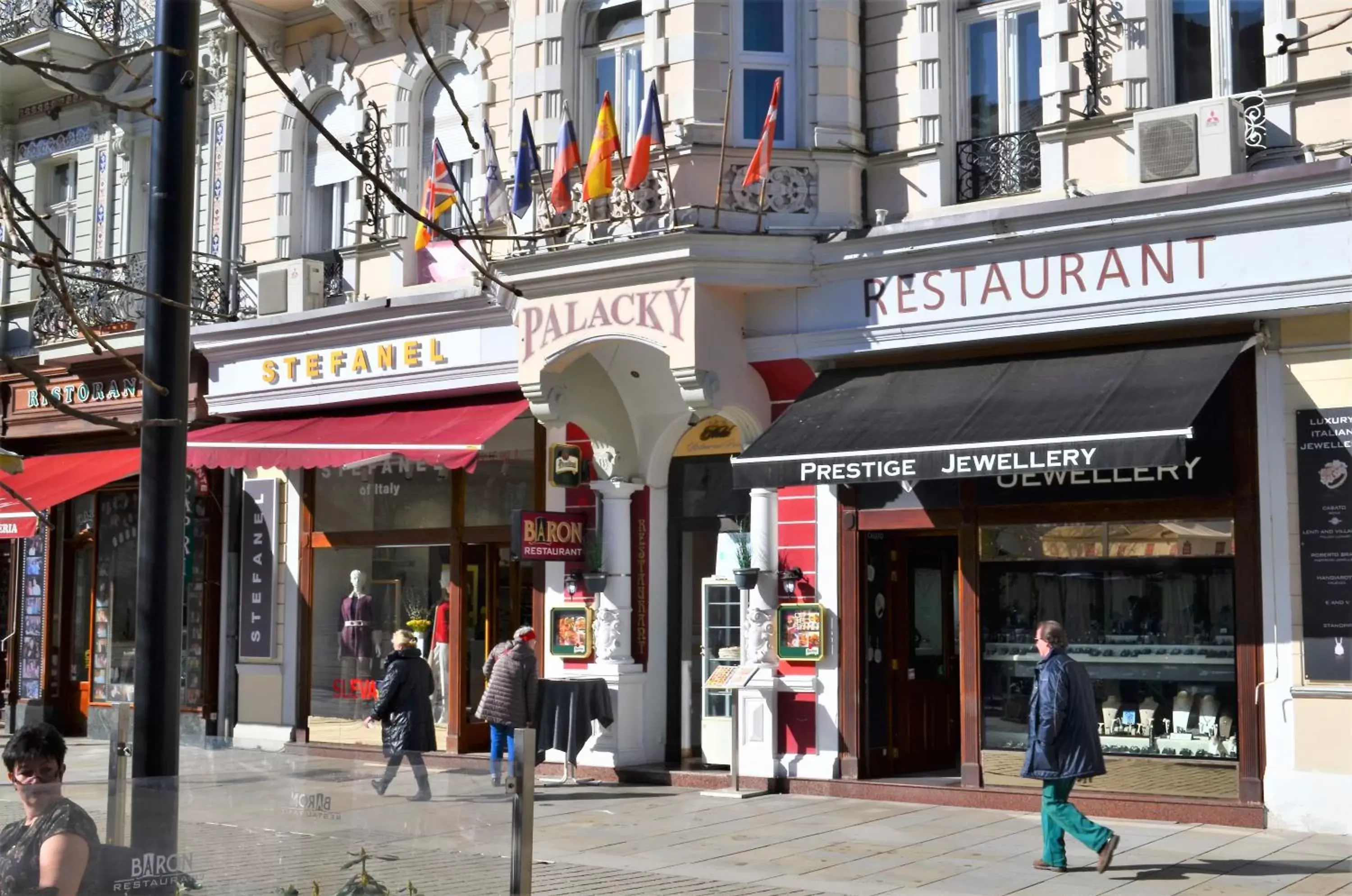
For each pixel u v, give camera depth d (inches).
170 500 283.1
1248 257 468.4
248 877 219.3
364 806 223.3
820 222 553.9
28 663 829.2
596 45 610.5
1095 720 406.9
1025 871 406.6
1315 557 462.9
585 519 618.5
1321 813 454.0
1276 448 471.8
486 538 657.0
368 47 710.5
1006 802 510.9
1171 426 439.8
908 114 558.6
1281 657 466.0
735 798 542.6
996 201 535.8
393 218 690.8
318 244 727.7
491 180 581.0
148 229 289.1
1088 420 459.5
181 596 284.4
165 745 278.4
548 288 576.1
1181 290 478.9
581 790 566.3
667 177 549.3
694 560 614.9
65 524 828.6
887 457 486.3
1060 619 512.1
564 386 586.2
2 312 838.5
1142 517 495.5
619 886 390.3
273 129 737.6
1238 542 476.1
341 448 621.3
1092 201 490.6
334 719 698.2
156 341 285.1
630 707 602.9
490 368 631.8
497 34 664.4
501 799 224.2
